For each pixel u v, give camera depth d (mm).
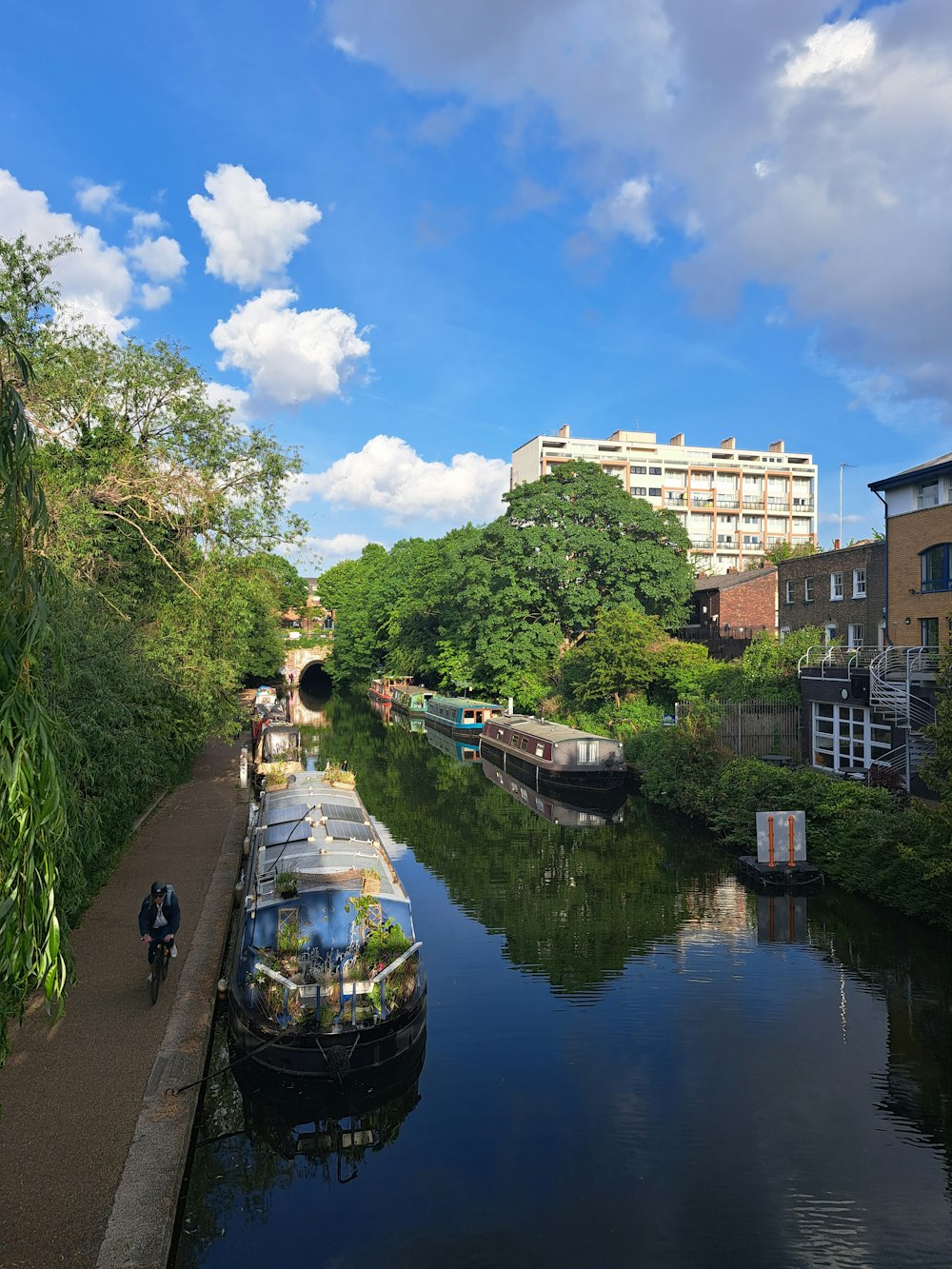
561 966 14148
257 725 40281
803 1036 11562
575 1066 10805
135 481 20703
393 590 73688
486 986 13359
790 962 14250
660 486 99938
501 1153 9031
